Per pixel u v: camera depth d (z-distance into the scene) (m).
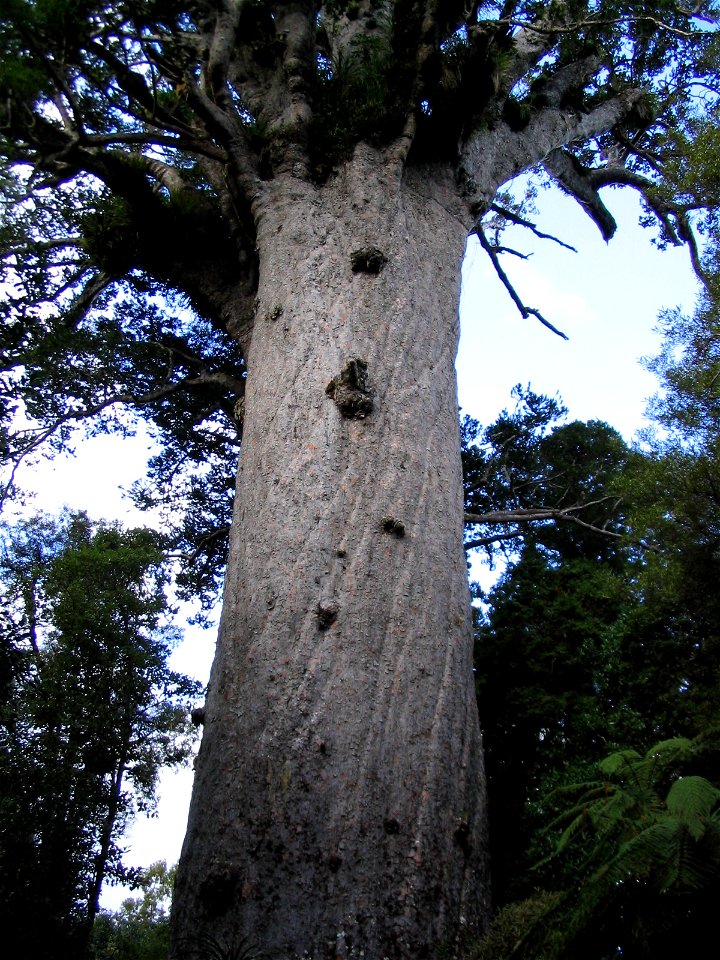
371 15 9.09
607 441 14.59
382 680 4.91
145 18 7.37
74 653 13.27
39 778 11.11
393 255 6.95
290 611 5.12
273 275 7.03
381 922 4.13
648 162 11.54
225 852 4.36
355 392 6.01
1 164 8.27
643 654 7.71
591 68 10.52
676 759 4.41
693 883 3.19
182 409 12.02
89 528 16.67
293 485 5.68
